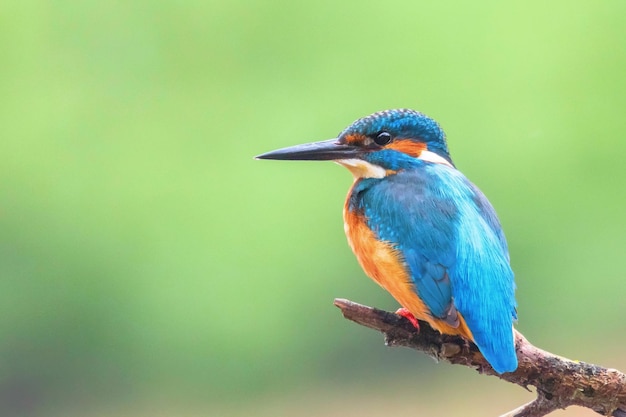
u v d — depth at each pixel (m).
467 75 15.12
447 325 7.01
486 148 14.98
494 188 15.02
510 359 6.57
